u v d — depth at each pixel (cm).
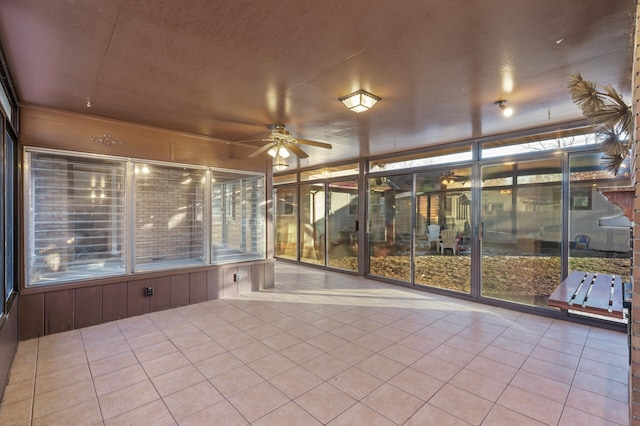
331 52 218
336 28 189
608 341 322
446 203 504
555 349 304
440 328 357
